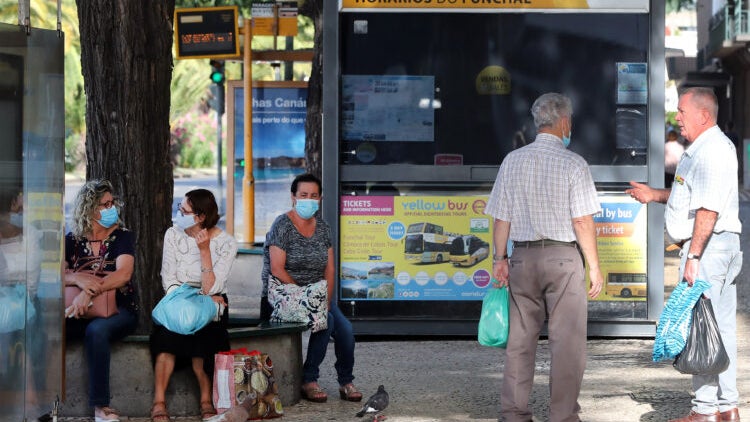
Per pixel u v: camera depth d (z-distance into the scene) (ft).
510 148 54.90
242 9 106.11
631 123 54.60
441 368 47.44
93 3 41.22
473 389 42.98
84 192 37.86
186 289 37.76
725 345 35.81
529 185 34.86
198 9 93.86
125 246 38.14
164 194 42.47
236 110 93.86
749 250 94.32
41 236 33.65
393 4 54.44
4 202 31.94
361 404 40.50
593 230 34.63
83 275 37.55
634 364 47.91
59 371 34.63
